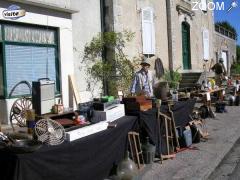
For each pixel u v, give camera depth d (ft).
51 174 14.69
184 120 29.66
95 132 18.57
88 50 39.45
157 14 55.88
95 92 40.01
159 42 56.44
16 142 14.71
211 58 83.41
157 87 29.94
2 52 29.09
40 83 19.99
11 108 26.96
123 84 41.55
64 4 35.53
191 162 25.26
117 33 42.57
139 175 21.08
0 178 13.55
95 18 41.11
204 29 77.77
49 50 33.91
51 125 16.39
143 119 23.44
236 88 59.62
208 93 44.55
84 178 17.11
